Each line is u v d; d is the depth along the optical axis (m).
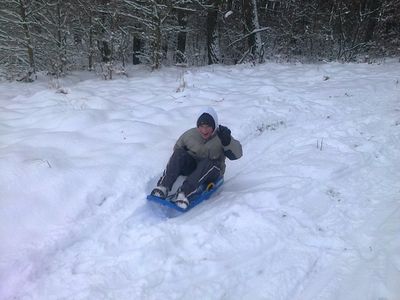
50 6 12.11
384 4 16.77
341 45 16.75
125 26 13.93
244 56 15.90
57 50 12.14
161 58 14.50
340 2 16.94
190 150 5.12
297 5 18.00
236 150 5.18
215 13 17.28
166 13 13.26
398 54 17.28
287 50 17.42
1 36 11.73
